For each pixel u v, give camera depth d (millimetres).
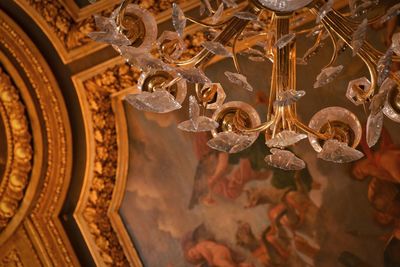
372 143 4980
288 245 8820
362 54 5164
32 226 8992
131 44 5090
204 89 5508
